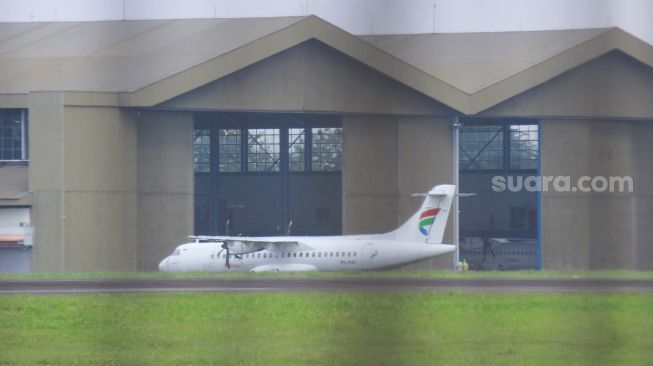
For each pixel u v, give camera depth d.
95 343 113.44
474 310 135.62
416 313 133.25
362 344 110.44
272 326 123.75
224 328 122.06
